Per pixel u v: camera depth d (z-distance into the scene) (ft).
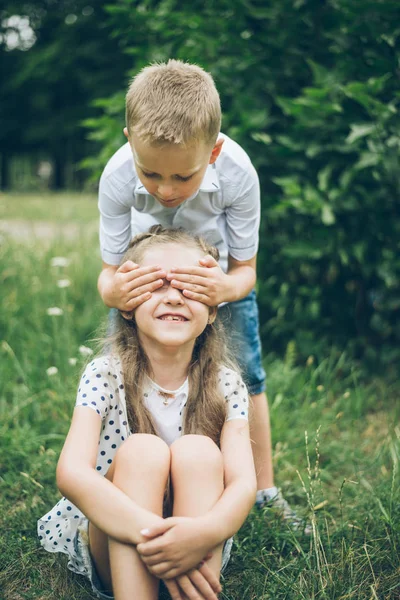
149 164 5.80
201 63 11.21
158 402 6.30
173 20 11.57
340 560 6.35
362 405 10.44
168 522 5.17
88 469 5.52
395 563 6.38
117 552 5.30
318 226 11.08
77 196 23.24
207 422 6.28
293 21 10.96
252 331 7.80
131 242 6.64
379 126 10.26
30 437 8.77
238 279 6.91
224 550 6.03
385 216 11.04
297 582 6.10
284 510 7.34
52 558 6.48
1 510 7.32
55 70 55.93
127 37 12.18
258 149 11.12
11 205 23.70
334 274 12.32
